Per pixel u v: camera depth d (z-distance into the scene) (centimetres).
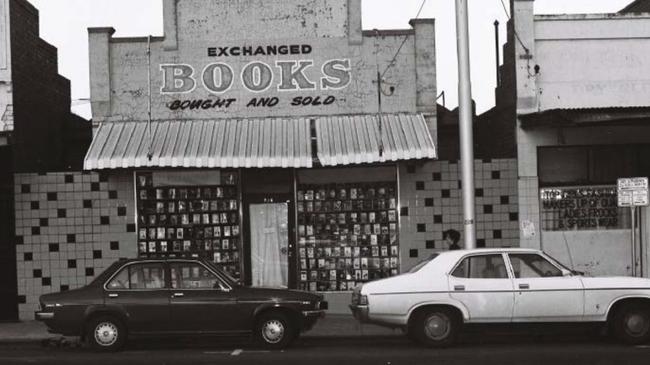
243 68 1720
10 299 1680
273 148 1595
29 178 1678
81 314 1255
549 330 1254
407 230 1712
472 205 1465
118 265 1288
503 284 1248
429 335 1255
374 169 1723
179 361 1162
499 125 1886
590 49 1734
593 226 1733
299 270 1717
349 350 1266
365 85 1727
